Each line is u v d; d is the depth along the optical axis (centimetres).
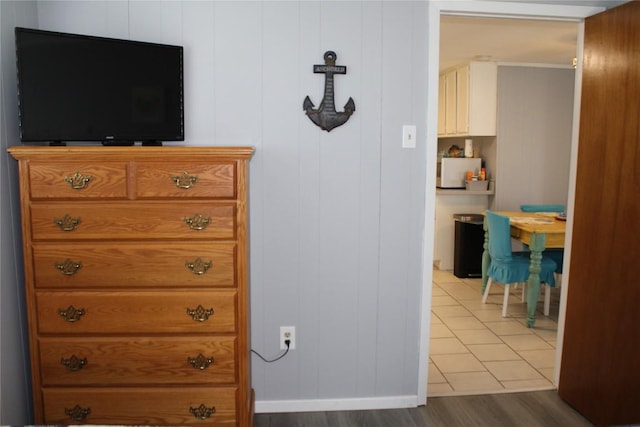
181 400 216
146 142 227
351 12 243
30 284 206
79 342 210
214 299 211
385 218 255
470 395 281
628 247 228
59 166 201
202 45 239
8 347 208
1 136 204
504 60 530
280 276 254
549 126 556
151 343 212
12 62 212
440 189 576
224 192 206
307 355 260
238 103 243
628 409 228
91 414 214
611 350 239
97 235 205
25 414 222
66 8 233
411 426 248
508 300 457
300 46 243
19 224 219
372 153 251
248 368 231
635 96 222
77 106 210
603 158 244
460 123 561
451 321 403
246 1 238
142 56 219
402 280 260
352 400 264
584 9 255
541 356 335
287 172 249
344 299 258
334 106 246
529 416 259
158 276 209
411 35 246
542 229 386
